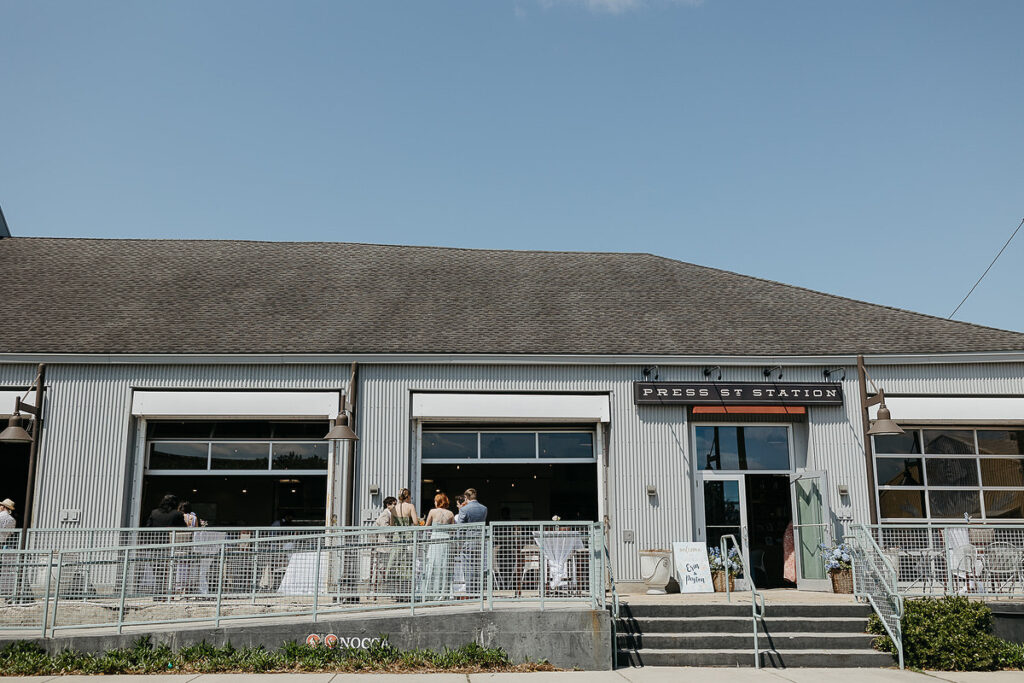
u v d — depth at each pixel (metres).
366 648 12.63
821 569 18.05
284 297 21.72
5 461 19.22
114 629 12.93
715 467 19.34
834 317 21.45
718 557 17.83
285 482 18.64
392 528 13.38
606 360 19.03
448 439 19.08
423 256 25.25
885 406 18.05
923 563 15.45
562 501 19.02
